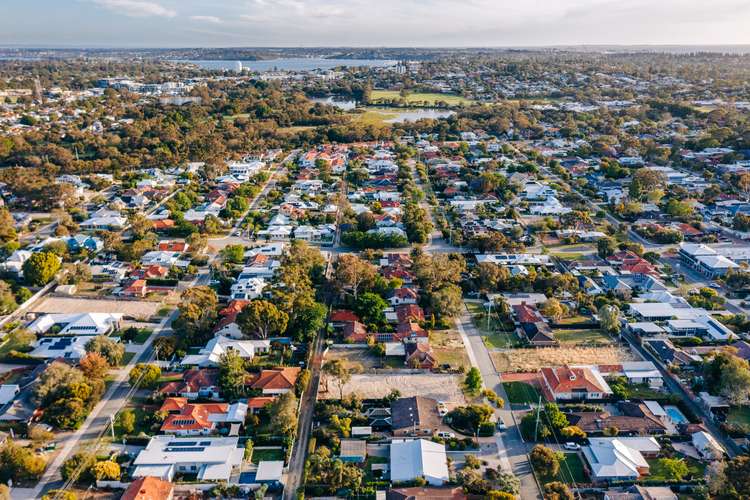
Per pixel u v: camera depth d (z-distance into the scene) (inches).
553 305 6624.0
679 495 4084.6
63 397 4842.5
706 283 7716.5
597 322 6653.5
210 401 5177.2
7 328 6309.1
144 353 5930.1
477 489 4013.3
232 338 6186.0
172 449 4421.8
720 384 5167.3
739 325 6510.8
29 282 7401.6
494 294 7352.4
